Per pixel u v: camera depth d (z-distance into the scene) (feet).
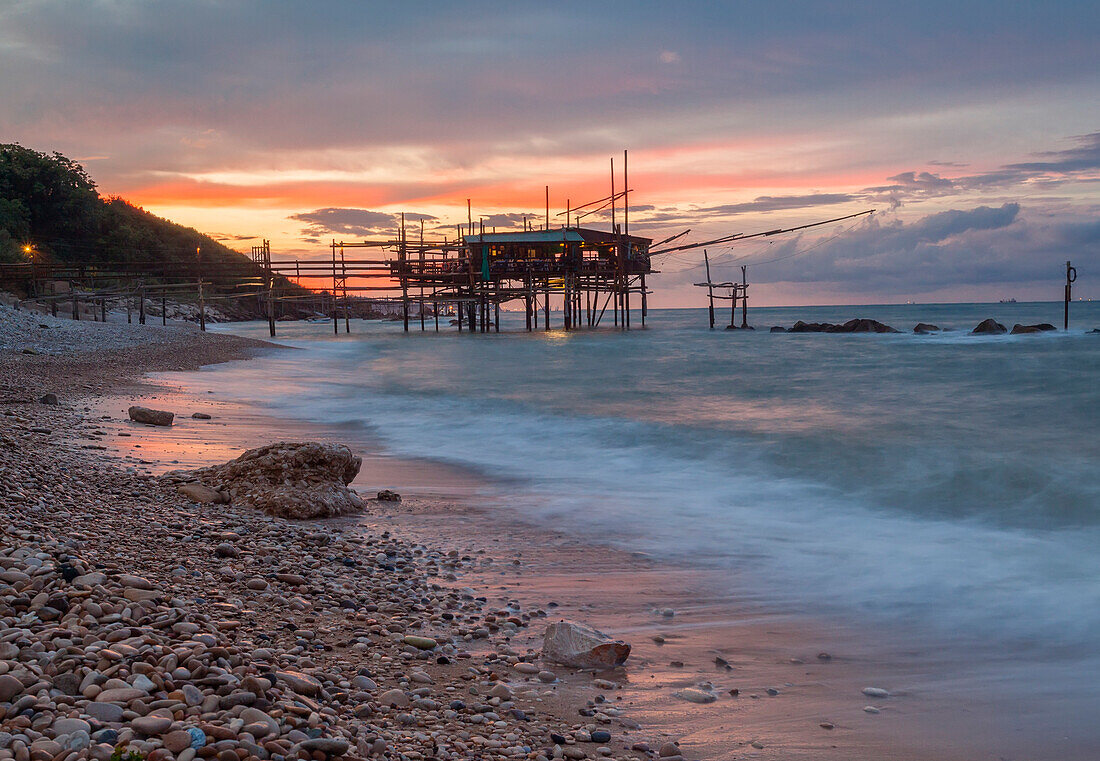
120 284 401.08
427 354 175.63
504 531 33.40
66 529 24.23
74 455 39.32
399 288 321.32
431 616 22.53
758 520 36.04
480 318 321.32
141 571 21.53
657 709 17.26
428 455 53.83
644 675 19.20
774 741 15.85
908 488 41.83
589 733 15.78
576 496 40.88
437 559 28.86
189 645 15.02
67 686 12.73
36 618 15.46
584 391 93.91
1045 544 31.60
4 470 29.66
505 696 17.37
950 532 33.83
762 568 28.66
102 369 95.96
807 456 50.39
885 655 20.74
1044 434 55.47
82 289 339.36
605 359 151.94
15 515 24.03
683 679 19.01
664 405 78.79
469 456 53.47
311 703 14.33
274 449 36.86
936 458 47.98
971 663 20.20
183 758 11.02
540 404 81.20
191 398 76.48
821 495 41.19
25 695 12.23
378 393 92.68
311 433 61.05
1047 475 42.55
